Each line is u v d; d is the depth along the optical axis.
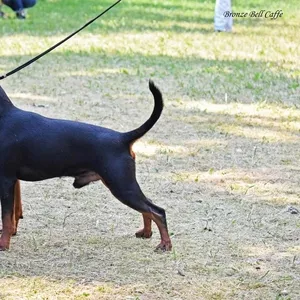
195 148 12.68
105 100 15.91
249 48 22.92
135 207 8.18
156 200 10.23
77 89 16.88
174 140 13.13
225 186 10.86
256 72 19.11
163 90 16.92
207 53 21.91
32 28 25.91
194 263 8.17
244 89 17.16
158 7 33.28
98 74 18.53
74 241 8.77
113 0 35.12
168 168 11.61
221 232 9.15
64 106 15.28
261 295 7.45
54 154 8.19
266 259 8.34
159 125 14.05
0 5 28.53
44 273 7.85
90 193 10.47
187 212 9.80
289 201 10.31
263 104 15.76
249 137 13.45
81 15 29.94
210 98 16.27
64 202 10.10
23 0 28.19
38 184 10.80
